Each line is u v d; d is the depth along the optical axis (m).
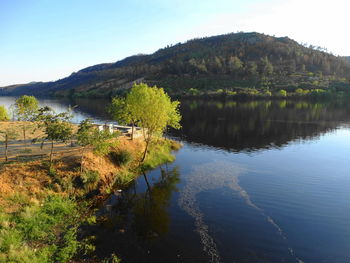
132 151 38.66
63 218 21.95
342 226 22.75
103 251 18.33
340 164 40.84
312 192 30.11
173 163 41.03
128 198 27.77
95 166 30.05
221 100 151.00
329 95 147.75
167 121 42.06
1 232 17.61
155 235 20.70
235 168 38.69
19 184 23.88
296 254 18.73
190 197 28.28
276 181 33.47
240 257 18.22
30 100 58.81
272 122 79.44
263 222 23.20
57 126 26.81
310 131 66.44
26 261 15.58
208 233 21.20
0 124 51.75
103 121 81.44
